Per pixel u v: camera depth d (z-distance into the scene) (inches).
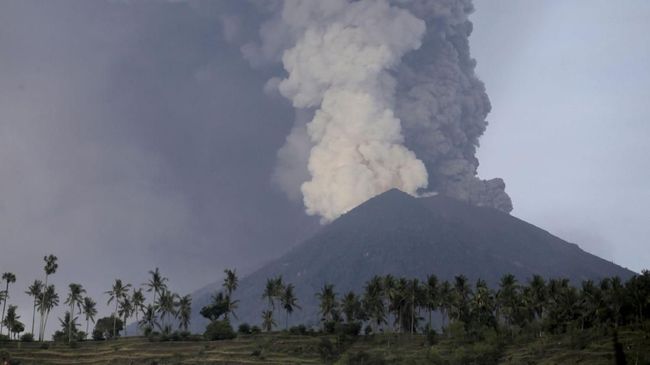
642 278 7824.8
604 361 6274.6
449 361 7086.6
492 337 7509.8
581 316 7829.7
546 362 6643.7
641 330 7190.0
